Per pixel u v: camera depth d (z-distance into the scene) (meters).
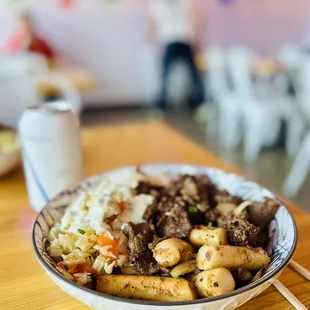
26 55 1.58
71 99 1.33
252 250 0.25
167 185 0.36
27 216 0.38
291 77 1.58
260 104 1.49
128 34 2.25
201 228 0.27
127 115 2.16
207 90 2.18
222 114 1.85
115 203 0.30
